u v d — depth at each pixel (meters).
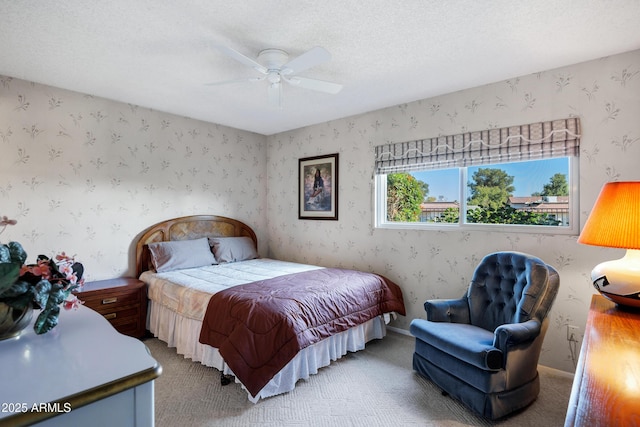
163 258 3.44
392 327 3.50
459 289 3.06
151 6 1.77
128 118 3.44
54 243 2.98
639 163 2.25
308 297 2.49
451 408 2.11
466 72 2.64
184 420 1.96
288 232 4.59
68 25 1.96
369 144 3.71
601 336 1.27
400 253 3.46
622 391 0.85
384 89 3.02
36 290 1.12
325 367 2.66
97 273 3.25
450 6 1.77
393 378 2.48
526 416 2.01
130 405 0.92
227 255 3.99
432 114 3.22
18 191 2.79
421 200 3.46
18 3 1.74
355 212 3.84
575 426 0.73
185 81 2.84
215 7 1.78
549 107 2.59
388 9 1.80
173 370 2.57
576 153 2.48
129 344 1.12
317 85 2.40
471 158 2.97
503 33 2.04
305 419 1.99
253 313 2.23
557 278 2.23
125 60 2.44
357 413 2.05
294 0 1.71
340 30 2.01
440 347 2.21
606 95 2.36
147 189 3.60
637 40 2.13
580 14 1.84
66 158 3.04
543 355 2.60
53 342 1.13
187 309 2.70
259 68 2.13
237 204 4.48
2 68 2.58
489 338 2.19
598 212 1.73
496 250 2.85
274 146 4.77
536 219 2.75
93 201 3.21
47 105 2.93
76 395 0.81
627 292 1.56
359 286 2.95
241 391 2.28
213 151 4.20
